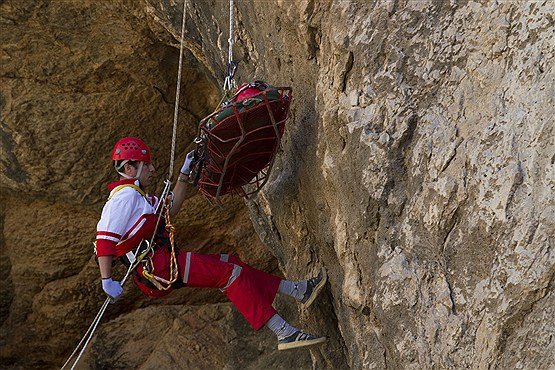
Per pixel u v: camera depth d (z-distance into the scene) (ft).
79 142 27.07
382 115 12.35
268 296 14.97
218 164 14.28
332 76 13.39
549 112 10.28
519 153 10.50
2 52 25.73
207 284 14.70
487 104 11.10
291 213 16.62
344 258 13.66
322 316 16.07
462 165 11.21
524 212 10.28
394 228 12.28
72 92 26.45
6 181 28.14
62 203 28.53
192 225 28.14
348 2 12.89
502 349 10.36
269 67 16.53
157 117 26.99
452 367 11.07
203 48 20.81
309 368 23.77
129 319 28.91
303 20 13.84
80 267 29.19
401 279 11.97
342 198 13.39
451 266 11.29
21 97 26.53
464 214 11.12
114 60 25.44
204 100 27.09
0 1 24.12
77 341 29.86
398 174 12.20
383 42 12.41
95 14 24.20
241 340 25.75
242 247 28.35
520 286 10.15
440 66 11.81
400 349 11.96
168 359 26.94
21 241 29.30
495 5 11.23
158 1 20.99
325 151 13.92
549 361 9.78
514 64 10.87
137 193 14.52
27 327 30.32
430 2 12.01
